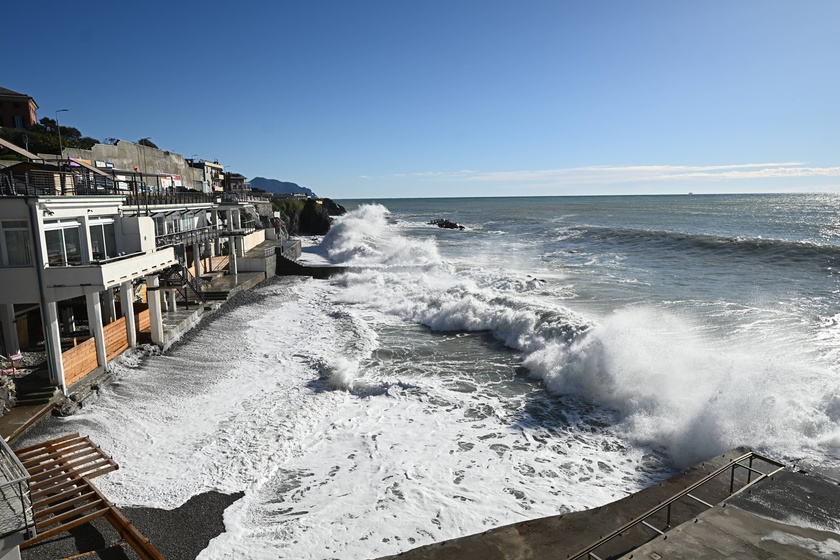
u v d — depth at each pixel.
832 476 9.62
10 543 6.64
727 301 23.94
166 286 23.08
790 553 5.77
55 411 14.05
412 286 31.03
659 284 28.95
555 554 7.26
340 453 12.16
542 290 28.11
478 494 10.41
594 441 12.54
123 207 19.30
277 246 40.53
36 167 19.00
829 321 19.88
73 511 8.78
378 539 9.08
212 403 15.05
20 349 18.12
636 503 8.38
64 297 14.44
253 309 27.55
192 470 11.46
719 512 6.70
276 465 11.67
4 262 14.40
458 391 15.70
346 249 48.16
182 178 56.69
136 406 14.88
